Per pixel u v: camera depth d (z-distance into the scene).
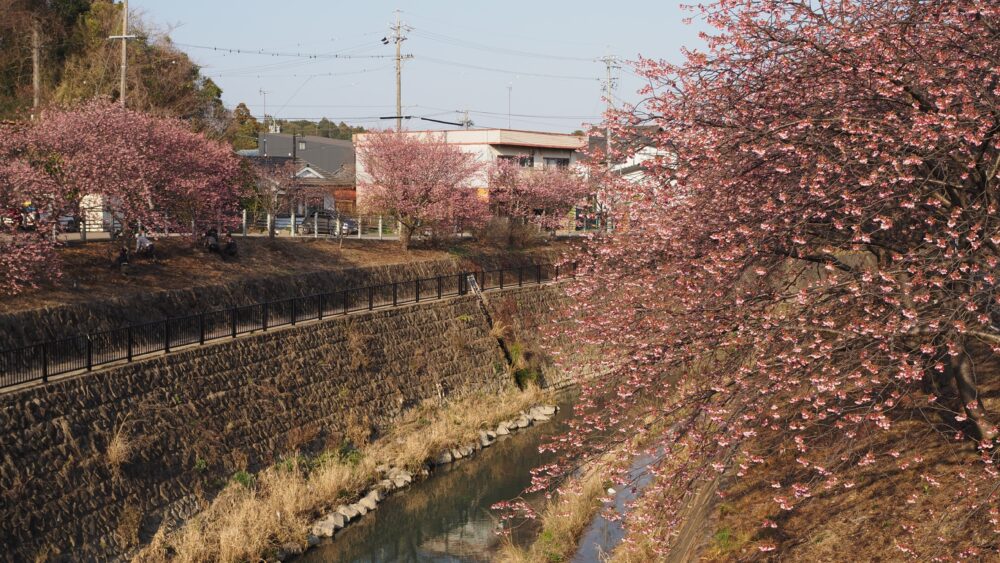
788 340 8.06
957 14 8.20
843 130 7.84
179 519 14.00
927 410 10.40
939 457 9.30
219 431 15.91
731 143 8.49
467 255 30.19
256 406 17.16
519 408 23.02
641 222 10.82
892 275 7.91
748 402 7.98
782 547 8.98
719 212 9.05
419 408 21.83
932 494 8.69
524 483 18.00
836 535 8.77
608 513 10.20
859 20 8.98
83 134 19.31
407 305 23.69
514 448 20.34
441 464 19.11
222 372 16.80
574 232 40.50
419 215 29.16
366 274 25.02
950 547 7.70
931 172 7.72
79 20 32.88
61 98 29.00
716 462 8.51
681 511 10.17
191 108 33.94
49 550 11.88
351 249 27.86
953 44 8.05
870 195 7.91
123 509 13.27
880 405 7.64
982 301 7.49
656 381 9.51
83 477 12.94
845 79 8.29
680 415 8.93
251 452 16.41
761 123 8.57
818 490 9.74
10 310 14.79
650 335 9.41
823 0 9.82
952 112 7.54
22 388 12.77
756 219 8.55
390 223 35.12
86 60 31.69
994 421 9.34
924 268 7.49
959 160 7.91
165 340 15.97
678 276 9.37
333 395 19.44
